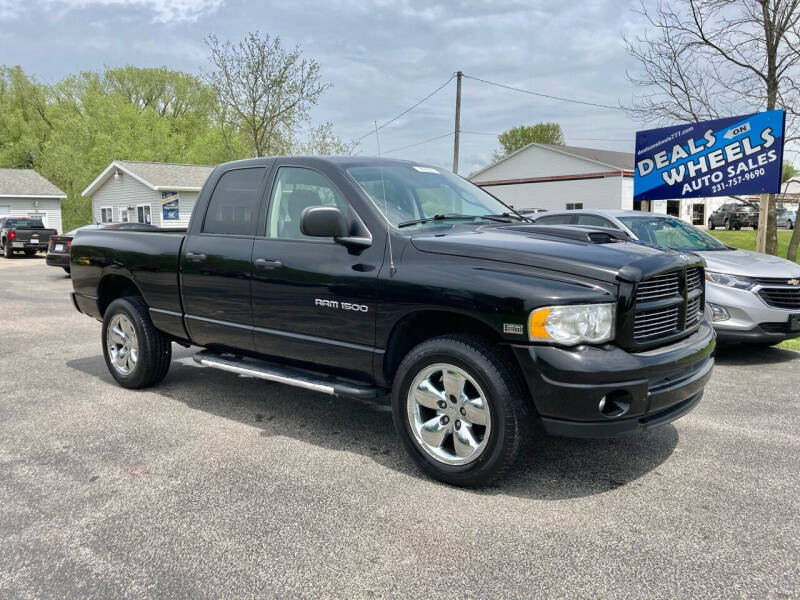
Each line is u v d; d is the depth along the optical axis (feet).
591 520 10.23
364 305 12.36
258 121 98.37
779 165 31.96
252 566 8.94
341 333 12.88
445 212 14.07
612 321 10.40
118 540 9.68
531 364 10.41
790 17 40.78
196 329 16.12
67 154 149.28
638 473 12.14
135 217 98.89
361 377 13.00
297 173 14.29
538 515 10.41
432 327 12.47
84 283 19.47
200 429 14.76
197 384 18.85
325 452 13.32
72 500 11.03
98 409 16.33
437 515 10.43
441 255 11.58
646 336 10.91
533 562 8.98
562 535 9.75
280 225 14.34
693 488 11.45
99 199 107.24
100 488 11.53
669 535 9.73
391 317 11.99
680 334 11.68
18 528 10.07
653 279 10.99
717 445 13.64
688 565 8.89
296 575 8.70
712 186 34.63
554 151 110.83
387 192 13.52
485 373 10.77
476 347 11.00
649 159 37.09
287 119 98.58
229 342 15.44
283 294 13.78
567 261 10.69
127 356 18.20
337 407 16.56
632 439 14.02
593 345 10.34
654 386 10.73
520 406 10.78
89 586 8.48
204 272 15.48
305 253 13.43
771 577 8.57
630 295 10.43
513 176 118.52
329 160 13.94
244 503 10.89
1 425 15.05
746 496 11.11
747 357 22.57
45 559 9.15
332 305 12.89
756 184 32.91
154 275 16.88
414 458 12.00
